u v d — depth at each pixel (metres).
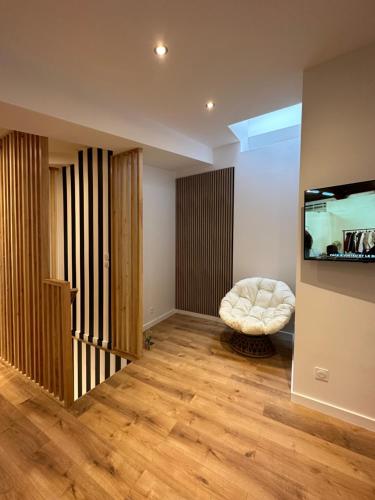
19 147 2.48
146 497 1.40
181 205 4.25
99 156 3.18
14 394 2.28
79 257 3.50
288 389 2.33
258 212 3.54
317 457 1.64
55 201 3.69
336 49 1.71
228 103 2.44
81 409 2.07
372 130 1.71
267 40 1.62
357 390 1.90
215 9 1.38
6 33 1.53
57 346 2.18
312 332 2.04
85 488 1.44
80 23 1.46
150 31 1.53
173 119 2.78
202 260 4.11
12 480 1.49
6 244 2.71
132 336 3.00
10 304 2.70
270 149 3.41
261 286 3.35
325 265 1.95
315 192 1.90
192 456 1.65
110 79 2.04
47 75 1.91
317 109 1.89
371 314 1.82
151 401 2.18
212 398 2.21
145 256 3.78
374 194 1.68
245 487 1.46
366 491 1.44
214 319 4.08
